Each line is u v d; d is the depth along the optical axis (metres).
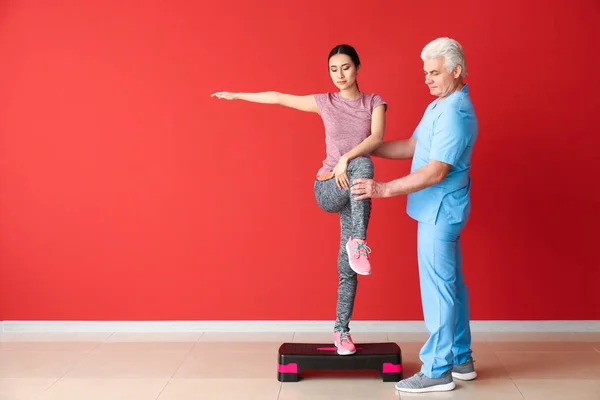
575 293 4.38
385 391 3.41
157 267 4.44
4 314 4.47
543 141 4.31
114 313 4.46
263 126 4.36
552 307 4.39
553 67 4.28
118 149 4.39
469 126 3.25
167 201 4.41
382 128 3.38
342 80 3.36
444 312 3.34
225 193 4.39
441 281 3.35
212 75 4.35
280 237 4.41
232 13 4.33
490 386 3.45
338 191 3.35
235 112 4.36
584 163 4.31
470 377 3.54
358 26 4.30
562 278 4.38
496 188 4.35
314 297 4.42
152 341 4.26
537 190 4.34
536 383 3.48
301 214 4.39
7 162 4.41
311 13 4.31
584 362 3.80
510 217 4.36
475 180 4.36
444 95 3.34
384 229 4.38
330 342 4.22
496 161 4.34
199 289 4.45
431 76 3.31
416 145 3.45
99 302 4.46
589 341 4.19
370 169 3.25
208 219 4.41
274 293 4.43
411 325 4.41
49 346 4.16
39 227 4.43
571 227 4.35
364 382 3.54
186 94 4.36
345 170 3.26
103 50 4.36
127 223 4.42
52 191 4.42
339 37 4.31
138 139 4.38
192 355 3.98
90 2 4.34
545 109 4.30
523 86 4.29
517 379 3.55
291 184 4.38
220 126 4.36
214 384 3.51
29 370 3.72
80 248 4.44
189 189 4.40
